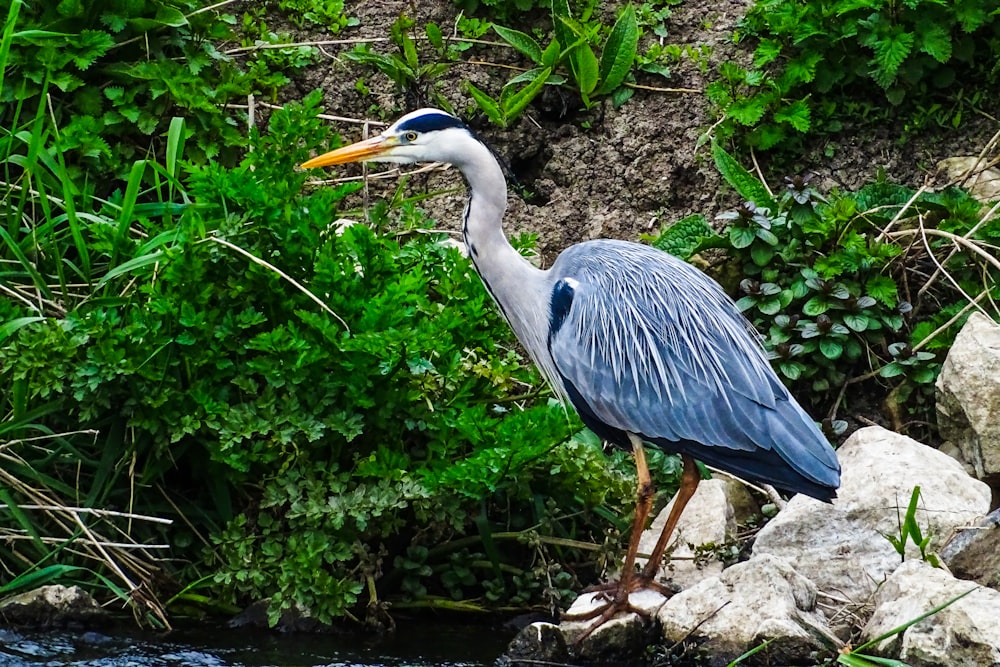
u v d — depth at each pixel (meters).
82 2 13.06
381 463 10.03
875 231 13.09
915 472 10.23
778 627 8.76
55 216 12.51
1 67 10.95
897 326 12.37
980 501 10.16
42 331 9.94
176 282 10.34
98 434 10.48
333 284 10.41
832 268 12.42
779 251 12.74
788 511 10.20
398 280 10.84
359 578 10.05
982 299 12.53
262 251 10.55
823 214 12.96
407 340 9.98
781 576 9.20
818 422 12.28
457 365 10.77
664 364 9.70
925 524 9.89
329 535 9.96
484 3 15.20
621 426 9.87
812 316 12.45
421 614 10.20
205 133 13.33
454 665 8.95
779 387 9.65
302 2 15.17
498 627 9.99
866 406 12.41
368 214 13.12
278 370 10.11
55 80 12.69
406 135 10.20
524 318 10.38
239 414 9.98
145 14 13.34
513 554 10.68
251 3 15.14
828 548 9.96
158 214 11.76
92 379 9.84
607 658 9.09
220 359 10.25
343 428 10.04
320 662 8.86
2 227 11.43
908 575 8.94
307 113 11.00
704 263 13.09
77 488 10.14
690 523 10.66
